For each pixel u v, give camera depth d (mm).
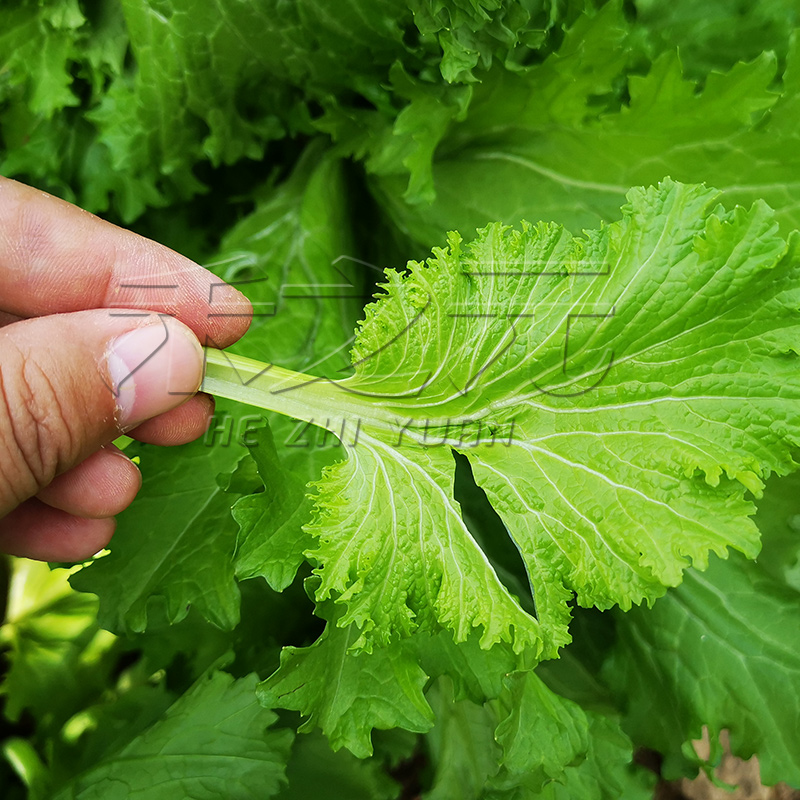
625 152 165
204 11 163
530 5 161
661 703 173
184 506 161
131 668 226
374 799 180
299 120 188
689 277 121
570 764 149
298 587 182
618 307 125
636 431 125
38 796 198
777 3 169
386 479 131
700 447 119
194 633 181
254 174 208
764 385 118
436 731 186
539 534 127
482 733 184
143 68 171
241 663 177
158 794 157
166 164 188
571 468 128
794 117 150
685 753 168
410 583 124
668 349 124
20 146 193
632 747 168
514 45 156
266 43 169
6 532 163
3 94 185
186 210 208
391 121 177
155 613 180
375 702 135
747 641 168
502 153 178
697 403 121
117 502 157
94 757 184
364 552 121
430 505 130
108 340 126
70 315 128
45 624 229
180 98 177
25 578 232
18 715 221
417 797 216
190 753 159
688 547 116
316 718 133
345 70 174
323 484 126
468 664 143
